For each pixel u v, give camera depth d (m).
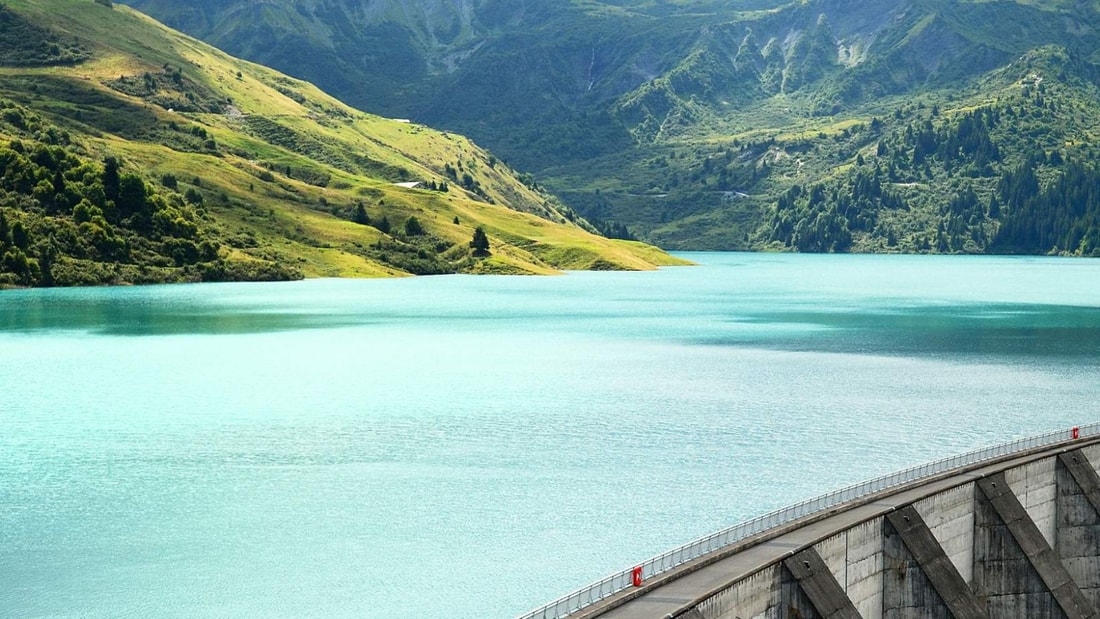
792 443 155.38
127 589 100.19
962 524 80.50
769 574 63.69
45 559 107.81
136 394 194.88
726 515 120.31
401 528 116.56
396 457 147.50
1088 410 179.12
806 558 65.44
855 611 65.06
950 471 83.06
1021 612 81.38
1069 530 90.00
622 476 137.12
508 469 141.00
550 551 109.25
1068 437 96.62
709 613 59.03
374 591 99.44
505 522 118.25
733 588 60.78
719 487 132.00
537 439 158.62
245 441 157.25
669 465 142.75
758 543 67.62
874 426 167.00
